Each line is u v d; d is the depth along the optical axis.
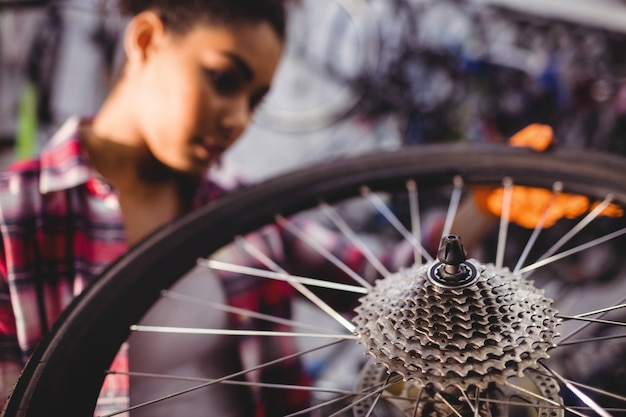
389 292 0.69
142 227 1.46
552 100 1.96
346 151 1.94
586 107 1.95
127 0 1.52
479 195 1.27
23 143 1.80
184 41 1.43
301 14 1.87
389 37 1.93
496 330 0.62
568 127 1.95
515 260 1.79
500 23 1.95
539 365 0.65
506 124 1.96
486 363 0.60
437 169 1.04
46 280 1.25
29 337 1.20
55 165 1.32
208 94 1.45
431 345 0.61
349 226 1.87
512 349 0.61
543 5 1.95
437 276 0.65
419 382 0.61
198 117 1.45
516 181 1.00
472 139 1.96
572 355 1.41
